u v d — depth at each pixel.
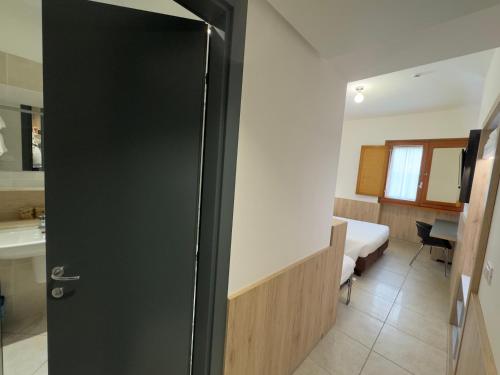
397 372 1.67
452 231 3.33
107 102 0.95
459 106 3.88
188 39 0.98
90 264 1.01
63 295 1.00
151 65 0.97
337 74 1.62
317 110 1.48
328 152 1.67
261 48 1.03
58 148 0.92
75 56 0.90
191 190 1.05
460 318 1.86
